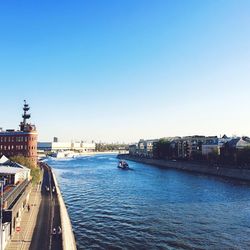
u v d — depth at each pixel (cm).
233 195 10681
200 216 7919
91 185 13750
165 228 6906
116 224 7244
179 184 13725
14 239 4919
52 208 7175
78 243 5953
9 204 4875
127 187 13025
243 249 5662
